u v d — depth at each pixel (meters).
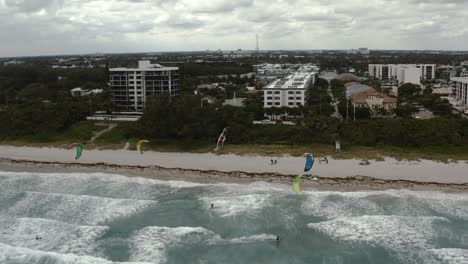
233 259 59.91
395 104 172.12
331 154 104.31
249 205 77.00
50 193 84.62
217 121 122.38
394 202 77.25
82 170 102.31
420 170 91.69
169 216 73.44
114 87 173.00
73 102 154.50
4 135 137.88
